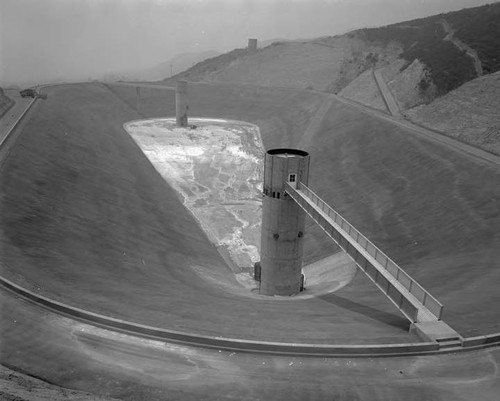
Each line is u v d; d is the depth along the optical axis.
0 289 21.42
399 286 20.17
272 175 31.88
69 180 44.97
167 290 26.50
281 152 32.94
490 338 17.28
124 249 34.66
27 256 26.75
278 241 32.84
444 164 43.41
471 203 35.66
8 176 38.09
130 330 18.27
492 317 19.41
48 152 49.94
